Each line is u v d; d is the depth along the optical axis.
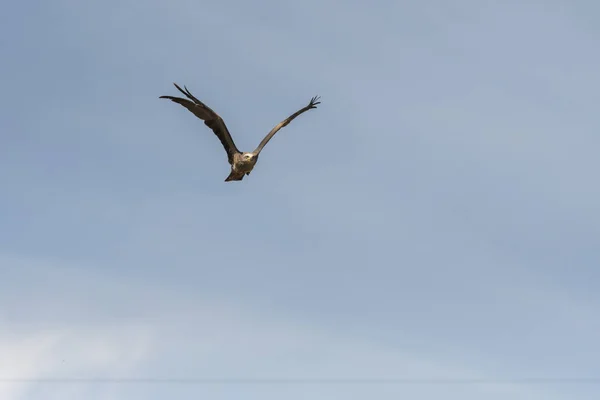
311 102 21.59
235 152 20.94
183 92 20.66
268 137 21.28
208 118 21.00
